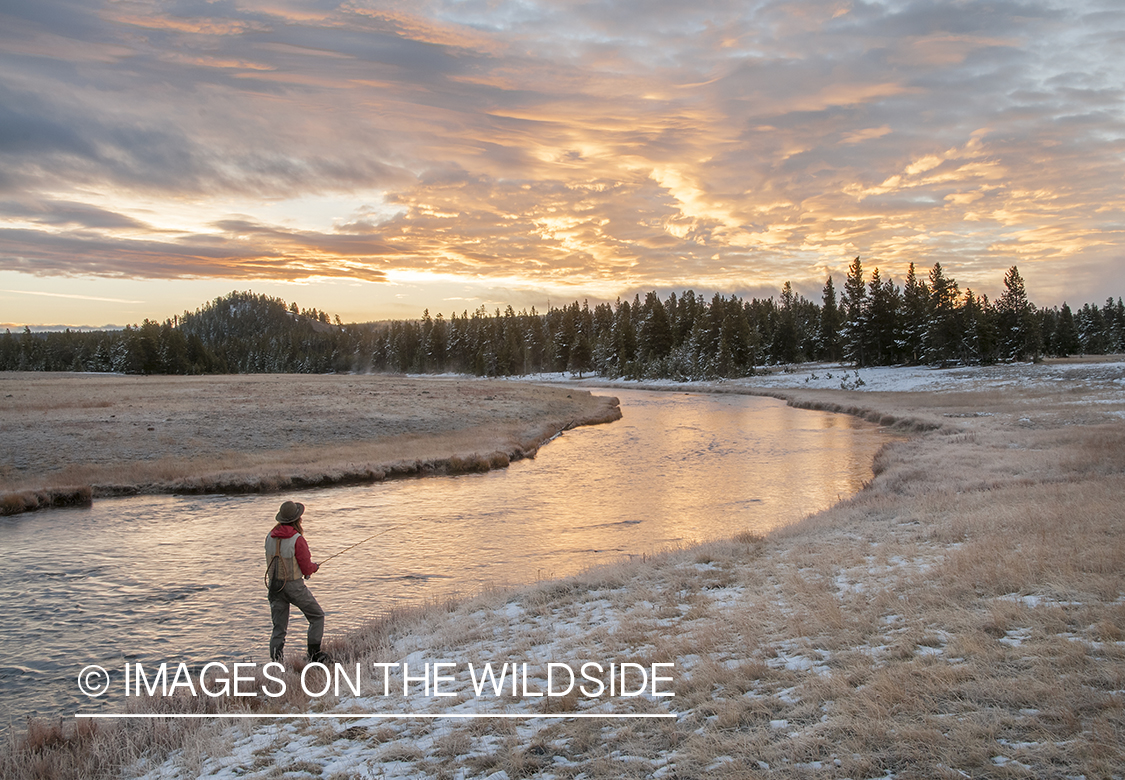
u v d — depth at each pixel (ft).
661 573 32.89
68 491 68.74
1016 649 16.84
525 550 48.01
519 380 426.51
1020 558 25.43
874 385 240.32
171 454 90.22
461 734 16.75
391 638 28.12
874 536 36.29
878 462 81.15
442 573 42.60
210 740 18.19
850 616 21.99
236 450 95.81
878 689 15.72
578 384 378.32
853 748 13.35
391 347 587.27
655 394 277.23
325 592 38.93
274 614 26.07
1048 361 279.49
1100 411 112.88
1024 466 60.75
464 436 116.16
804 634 21.27
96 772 17.38
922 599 22.43
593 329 519.60
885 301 319.47
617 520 57.52
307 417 123.03
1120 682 14.39
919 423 122.11
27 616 34.76
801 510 59.72
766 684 17.56
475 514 61.21
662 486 74.79
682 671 19.48
